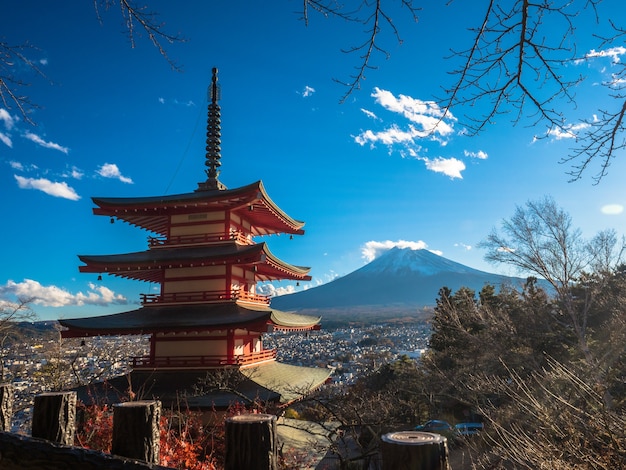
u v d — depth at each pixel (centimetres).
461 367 3422
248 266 2558
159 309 2428
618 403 1689
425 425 2750
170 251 2530
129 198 2570
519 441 763
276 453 286
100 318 2366
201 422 1848
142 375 2258
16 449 268
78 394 2052
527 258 2741
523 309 3297
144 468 269
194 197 2480
